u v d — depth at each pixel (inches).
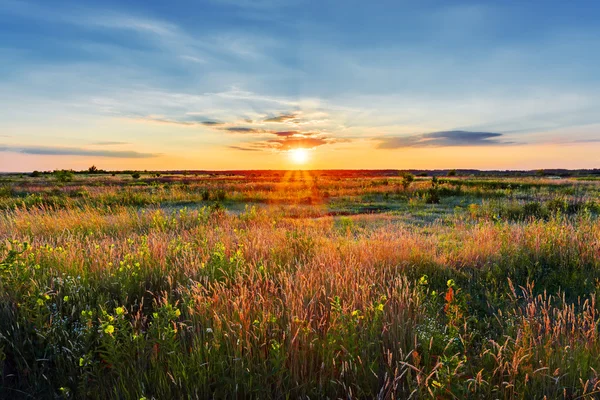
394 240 289.1
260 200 868.6
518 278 210.8
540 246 255.0
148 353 111.3
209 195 868.0
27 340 120.2
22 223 361.4
